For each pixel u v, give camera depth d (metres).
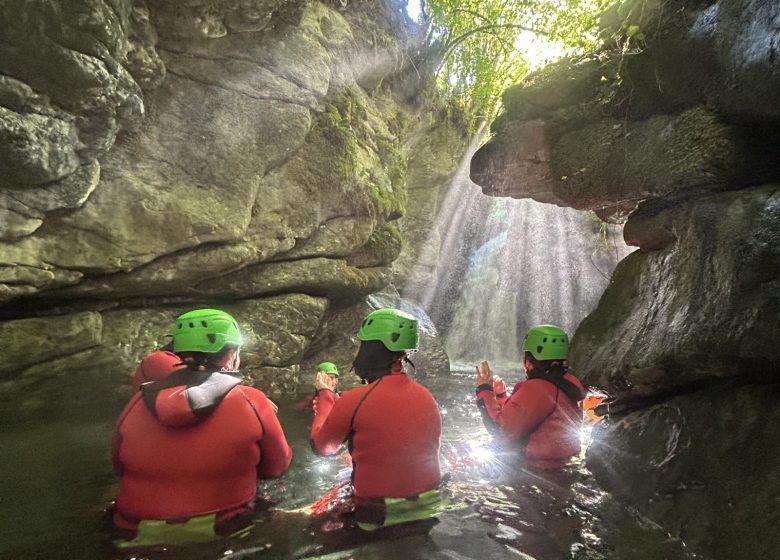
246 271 6.21
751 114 2.75
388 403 2.69
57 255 4.49
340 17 7.19
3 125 3.46
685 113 3.21
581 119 4.05
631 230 3.68
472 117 11.74
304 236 6.53
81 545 2.27
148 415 2.33
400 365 2.87
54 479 3.17
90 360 4.98
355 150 7.23
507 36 8.52
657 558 2.17
